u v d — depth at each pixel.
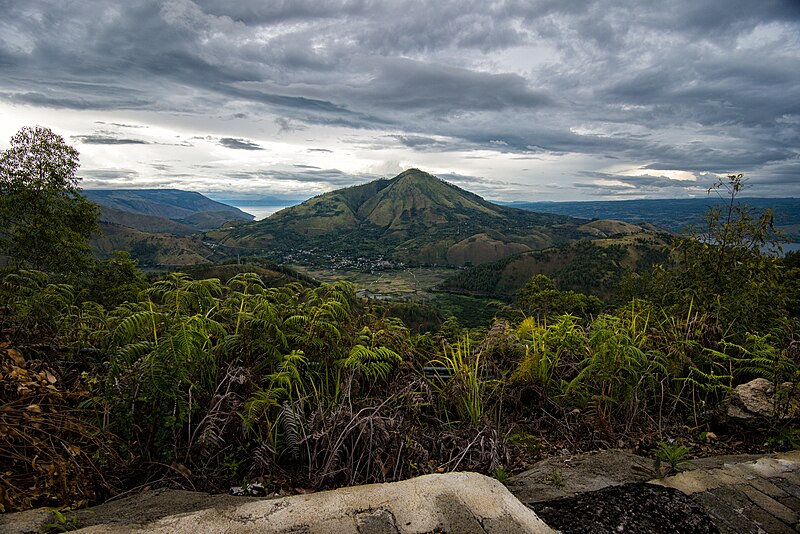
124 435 2.36
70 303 3.42
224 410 2.61
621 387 3.56
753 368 3.61
